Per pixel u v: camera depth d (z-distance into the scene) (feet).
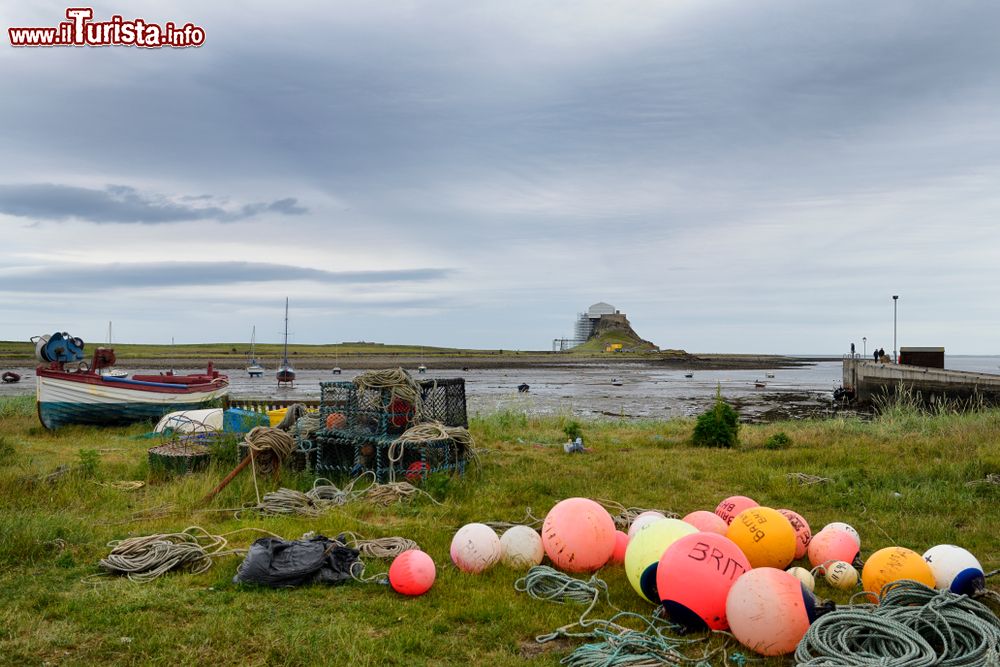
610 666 16.97
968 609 18.25
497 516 32.35
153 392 68.13
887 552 22.39
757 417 117.80
